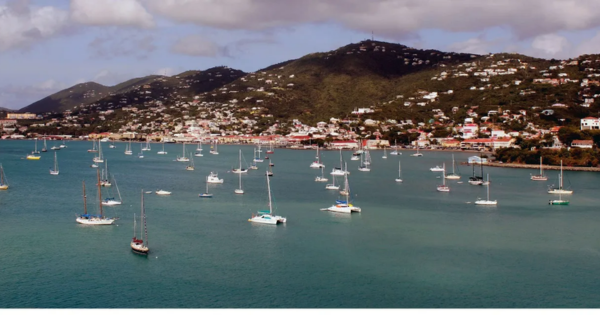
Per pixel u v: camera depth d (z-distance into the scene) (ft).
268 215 482.28
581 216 526.16
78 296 309.42
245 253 386.93
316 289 322.34
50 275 340.39
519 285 332.60
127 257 374.63
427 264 368.48
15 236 426.10
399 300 308.40
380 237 435.53
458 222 494.59
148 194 640.99
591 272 355.77
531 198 636.48
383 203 593.01
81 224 466.70
